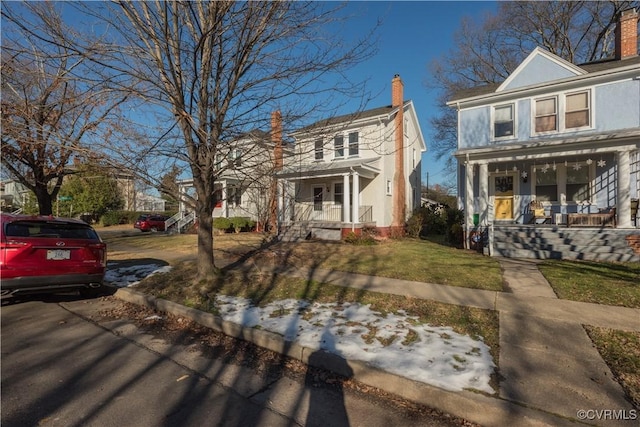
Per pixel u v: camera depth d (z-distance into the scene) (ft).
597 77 38.42
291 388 11.05
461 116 48.03
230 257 36.14
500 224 43.32
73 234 20.25
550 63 41.81
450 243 48.34
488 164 47.26
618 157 35.81
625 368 11.32
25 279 17.70
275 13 19.67
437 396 9.93
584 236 33.47
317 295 20.61
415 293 20.86
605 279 23.67
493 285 22.68
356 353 12.47
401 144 60.90
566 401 9.46
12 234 17.92
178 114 19.16
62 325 17.20
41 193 37.11
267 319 16.44
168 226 79.51
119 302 21.63
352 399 10.43
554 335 14.12
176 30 19.30
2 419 9.23
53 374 11.89
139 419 9.27
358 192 53.83
